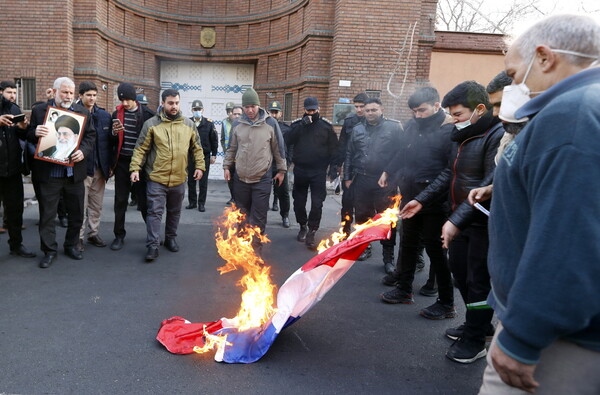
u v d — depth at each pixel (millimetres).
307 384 2762
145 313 3701
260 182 5152
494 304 1455
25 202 7715
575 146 1114
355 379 2846
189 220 7352
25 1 10812
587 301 1091
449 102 3107
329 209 8961
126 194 5504
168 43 13344
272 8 12688
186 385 2682
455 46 11367
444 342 3422
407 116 10852
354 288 4555
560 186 1122
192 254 5461
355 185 5359
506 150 1378
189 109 13922
